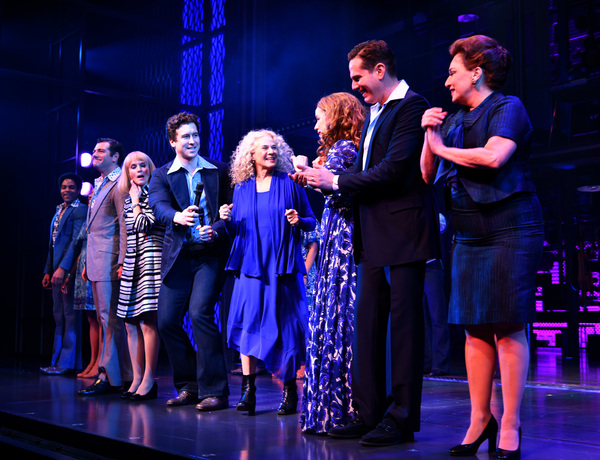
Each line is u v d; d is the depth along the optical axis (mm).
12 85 8422
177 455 2006
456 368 5434
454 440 2219
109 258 3846
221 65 7195
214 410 2984
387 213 2232
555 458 1918
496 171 1910
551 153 6117
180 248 3154
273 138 3061
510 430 1903
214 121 7223
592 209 8398
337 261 2467
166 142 7309
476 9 6766
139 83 7836
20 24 8266
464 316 1966
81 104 7168
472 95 2035
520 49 5695
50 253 5492
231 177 3307
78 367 5195
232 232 3094
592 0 6605
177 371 3230
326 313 2439
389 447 2105
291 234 2980
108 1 7703
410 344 2184
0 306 8836
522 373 1914
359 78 2344
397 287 2205
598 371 4973
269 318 2891
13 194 8781
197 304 3098
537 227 1916
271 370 2891
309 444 2170
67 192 5316
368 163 2324
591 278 8008
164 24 7496
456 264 2021
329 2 7258
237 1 7039
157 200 3236
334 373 2371
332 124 2641
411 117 2234
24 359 6980
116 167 4199
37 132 8055
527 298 1873
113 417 2779
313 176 2271
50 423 2639
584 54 6570
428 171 2084
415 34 7258
